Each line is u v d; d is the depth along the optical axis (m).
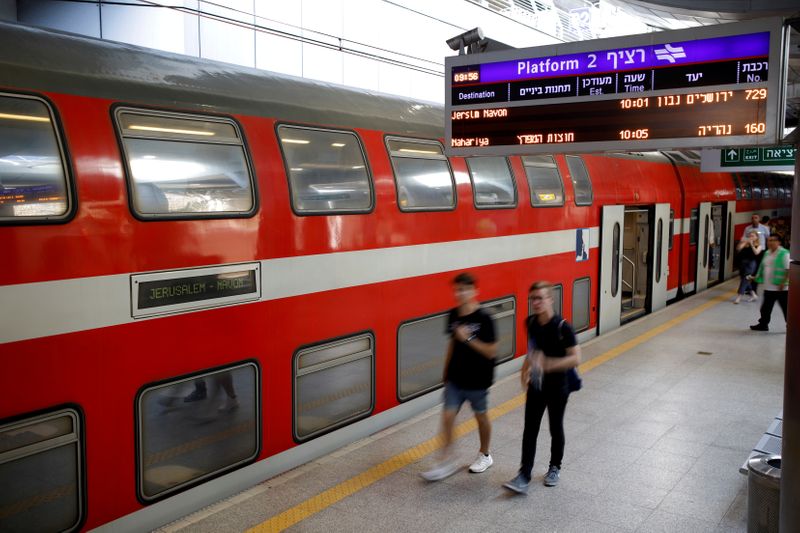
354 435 6.77
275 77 6.09
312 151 6.09
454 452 6.71
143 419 4.76
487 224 8.48
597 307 12.14
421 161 7.41
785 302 12.49
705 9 16.67
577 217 10.97
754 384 9.18
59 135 4.26
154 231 4.73
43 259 4.11
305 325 5.99
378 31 14.70
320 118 6.25
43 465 4.20
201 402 5.18
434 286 7.57
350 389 6.64
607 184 12.12
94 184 4.39
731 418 7.76
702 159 15.61
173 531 4.98
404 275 7.12
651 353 10.98
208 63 5.56
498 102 5.99
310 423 6.23
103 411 4.48
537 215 9.70
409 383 7.42
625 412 7.98
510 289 9.09
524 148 5.91
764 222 18.92
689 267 17.53
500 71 5.97
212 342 5.17
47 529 4.25
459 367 5.97
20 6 10.19
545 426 7.49
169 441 4.96
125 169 4.57
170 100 4.99
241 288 5.38
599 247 11.95
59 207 4.21
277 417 5.84
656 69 5.34
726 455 6.64
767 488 4.64
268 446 5.80
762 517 4.70
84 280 4.32
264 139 5.65
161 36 10.46
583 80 5.63
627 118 5.47
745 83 5.03
